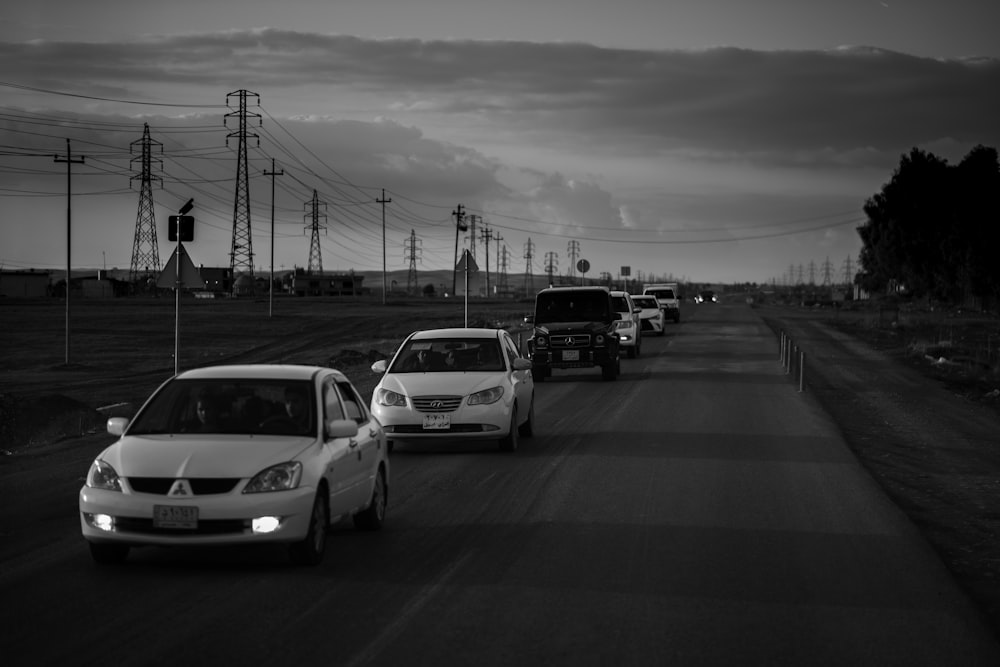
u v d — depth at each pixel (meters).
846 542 9.77
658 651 6.37
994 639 6.73
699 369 32.75
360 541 9.69
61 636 6.55
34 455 15.36
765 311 97.81
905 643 6.62
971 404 25.09
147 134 125.94
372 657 6.17
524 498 12.00
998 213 87.19
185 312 89.44
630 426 18.98
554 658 6.20
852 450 16.78
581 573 8.43
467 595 7.69
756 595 7.78
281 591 7.77
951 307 91.50
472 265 37.22
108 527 8.20
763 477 13.55
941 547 10.16
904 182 99.62
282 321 78.06
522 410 16.75
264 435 8.94
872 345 47.62
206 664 6.01
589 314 28.91
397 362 16.73
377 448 10.35
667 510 11.30
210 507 8.08
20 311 88.94
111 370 45.75
